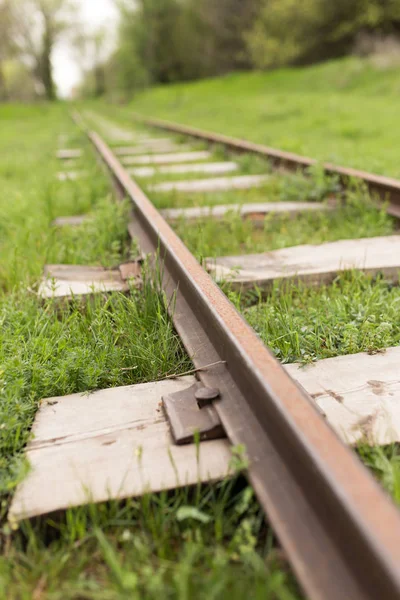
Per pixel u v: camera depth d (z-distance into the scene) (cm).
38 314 283
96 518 163
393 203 466
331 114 1471
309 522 137
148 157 929
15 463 184
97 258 393
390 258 357
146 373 247
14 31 7419
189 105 2675
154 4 5241
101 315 278
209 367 216
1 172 842
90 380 229
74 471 178
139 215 429
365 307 287
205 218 480
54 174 762
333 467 133
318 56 3659
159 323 260
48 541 166
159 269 301
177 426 190
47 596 143
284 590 131
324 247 388
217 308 225
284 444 155
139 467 175
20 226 475
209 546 156
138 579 143
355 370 233
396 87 1936
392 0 3002
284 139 976
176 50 5347
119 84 5509
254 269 347
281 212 493
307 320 281
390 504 121
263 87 2750
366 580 117
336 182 549
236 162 793
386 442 184
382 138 1012
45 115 3494
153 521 162
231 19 4925
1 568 149
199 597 137
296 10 3406
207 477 170
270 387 165
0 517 169
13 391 218
